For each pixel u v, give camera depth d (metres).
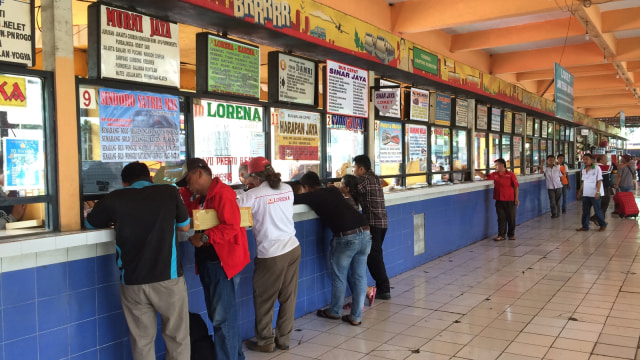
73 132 3.32
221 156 4.51
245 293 4.48
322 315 5.11
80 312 3.19
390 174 7.07
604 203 11.77
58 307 3.07
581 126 20.17
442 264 7.67
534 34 8.98
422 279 6.70
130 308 3.13
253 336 4.57
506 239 10.02
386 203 6.66
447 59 8.34
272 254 4.05
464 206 9.28
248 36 4.88
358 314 4.87
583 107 22.53
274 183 4.13
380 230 5.71
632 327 4.68
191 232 3.83
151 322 3.19
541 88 15.98
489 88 10.08
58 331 3.07
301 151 5.47
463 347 4.25
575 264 7.52
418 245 7.59
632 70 13.14
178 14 4.05
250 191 4.07
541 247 8.99
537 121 14.34
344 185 5.63
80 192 3.38
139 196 3.13
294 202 4.86
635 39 10.50
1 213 3.07
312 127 5.64
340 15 5.73
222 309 3.66
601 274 6.85
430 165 8.21
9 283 2.84
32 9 3.13
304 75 5.51
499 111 11.27
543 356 4.03
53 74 3.24
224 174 4.54
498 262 7.75
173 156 4.07
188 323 3.27
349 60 6.05
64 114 3.28
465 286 6.30
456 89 8.70
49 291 3.03
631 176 13.11
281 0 4.81
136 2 3.69
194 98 4.25
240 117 4.71
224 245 3.62
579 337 4.45
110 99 3.61
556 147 16.89
